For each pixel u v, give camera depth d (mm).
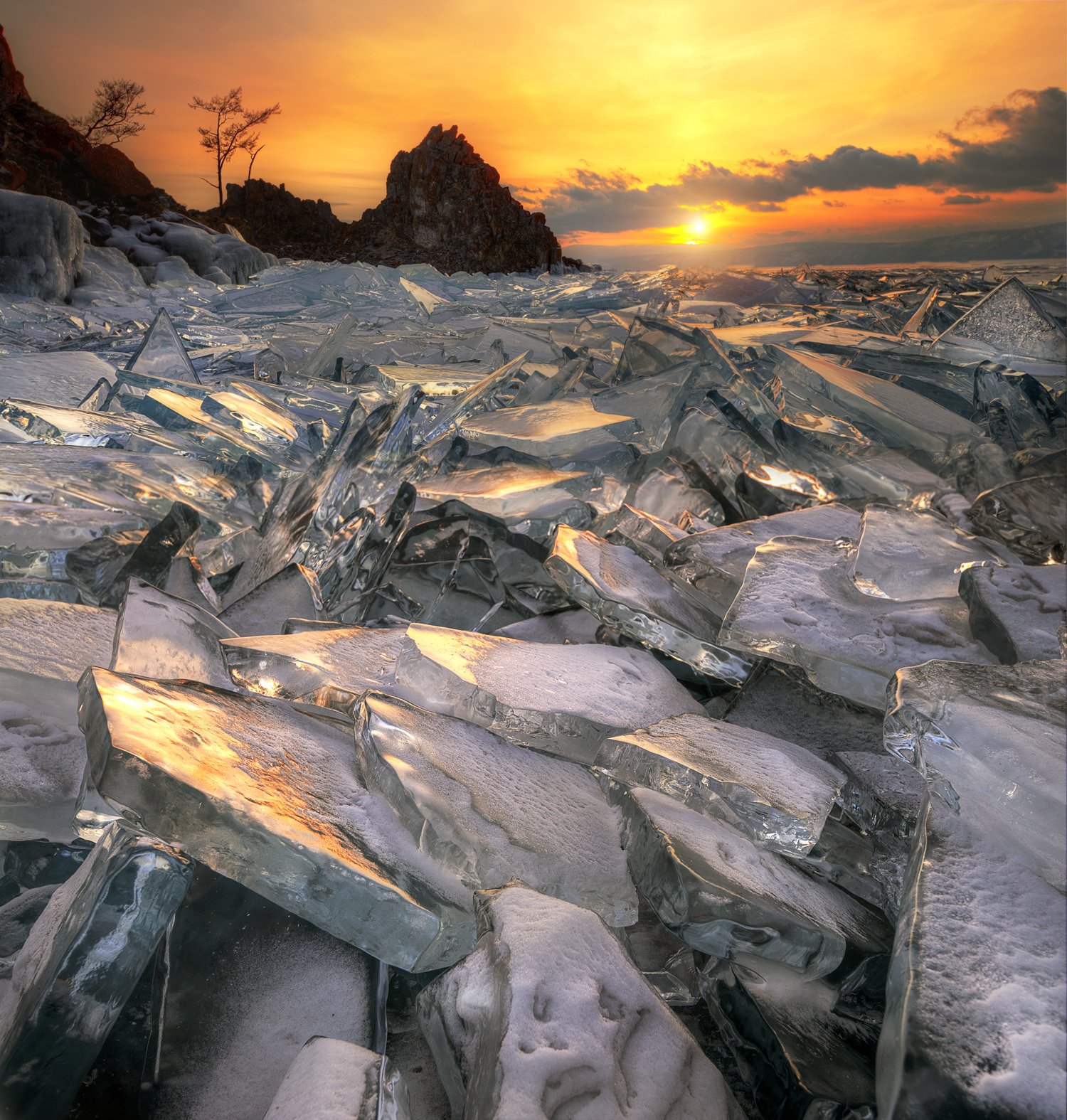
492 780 2027
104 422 5242
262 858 1618
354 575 3543
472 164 60500
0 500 3596
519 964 1543
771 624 2490
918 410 6430
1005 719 1733
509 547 3889
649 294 19250
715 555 3205
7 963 1812
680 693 2691
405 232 62062
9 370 7684
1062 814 1555
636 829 1962
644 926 2117
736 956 1714
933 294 12555
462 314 17781
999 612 2436
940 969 1376
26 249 17250
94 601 3107
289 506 4012
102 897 1538
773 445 5207
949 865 1588
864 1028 1792
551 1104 1340
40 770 2037
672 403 5652
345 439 4285
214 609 3078
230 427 5562
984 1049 1248
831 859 2010
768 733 2562
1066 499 3660
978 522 3662
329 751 2088
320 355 9773
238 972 1763
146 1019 1697
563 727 2291
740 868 1826
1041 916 1468
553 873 1845
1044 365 8188
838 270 33281
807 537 3209
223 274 28641
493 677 2414
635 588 2953
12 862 2137
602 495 4566
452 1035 1598
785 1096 1578
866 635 2496
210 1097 1570
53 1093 1473
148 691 1923
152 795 1584
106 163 42594
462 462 4930
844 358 8875
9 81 41875
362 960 1828
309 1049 1492
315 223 66812
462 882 1820
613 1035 1490
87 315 15930
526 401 7074
